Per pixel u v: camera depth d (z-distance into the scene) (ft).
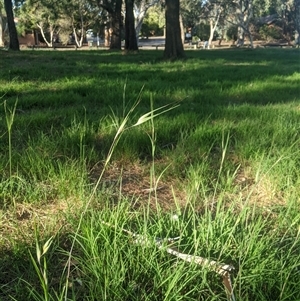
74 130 15.31
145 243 7.35
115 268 6.87
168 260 7.11
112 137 14.98
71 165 11.86
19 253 7.86
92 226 7.82
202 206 10.50
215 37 267.18
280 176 11.85
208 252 7.07
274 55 87.66
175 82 32.96
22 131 15.84
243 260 7.07
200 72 41.42
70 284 7.29
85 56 68.28
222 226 7.77
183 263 6.69
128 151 13.78
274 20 244.22
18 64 48.42
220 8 195.52
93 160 13.32
